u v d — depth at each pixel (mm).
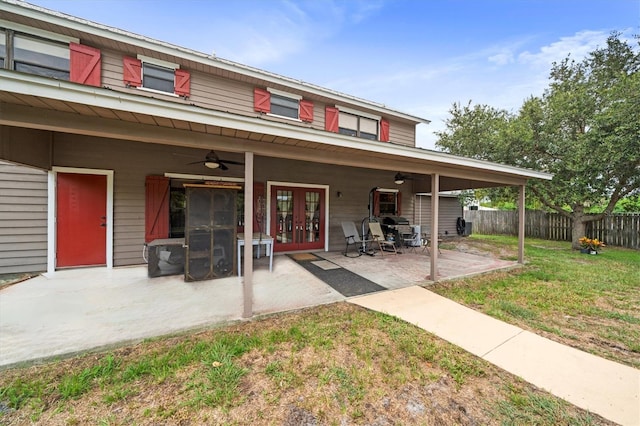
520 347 2629
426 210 10750
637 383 2117
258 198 6641
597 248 7895
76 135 4969
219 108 6355
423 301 3838
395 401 1890
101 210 5184
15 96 2092
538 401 1903
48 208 4816
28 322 2906
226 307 3449
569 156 8484
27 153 3959
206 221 4590
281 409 1786
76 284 4230
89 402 1803
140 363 2207
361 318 3215
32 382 1979
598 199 8477
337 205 7871
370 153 4055
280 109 7191
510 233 12461
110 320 2992
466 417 1759
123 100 2328
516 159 9797
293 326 2975
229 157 6273
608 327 3102
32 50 4781
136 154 5418
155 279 4555
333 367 2242
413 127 9594
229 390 1935
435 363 2348
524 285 4680
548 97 9938
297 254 7090
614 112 7426
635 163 7625
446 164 4895
